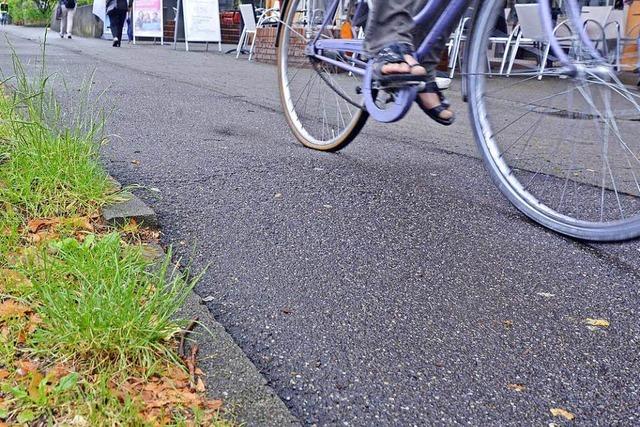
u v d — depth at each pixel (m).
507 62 3.08
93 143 2.82
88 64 8.25
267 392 1.50
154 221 2.41
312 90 3.73
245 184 2.99
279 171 3.23
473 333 1.86
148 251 2.18
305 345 1.74
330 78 3.54
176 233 2.40
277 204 2.76
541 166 3.03
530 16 2.68
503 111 2.84
